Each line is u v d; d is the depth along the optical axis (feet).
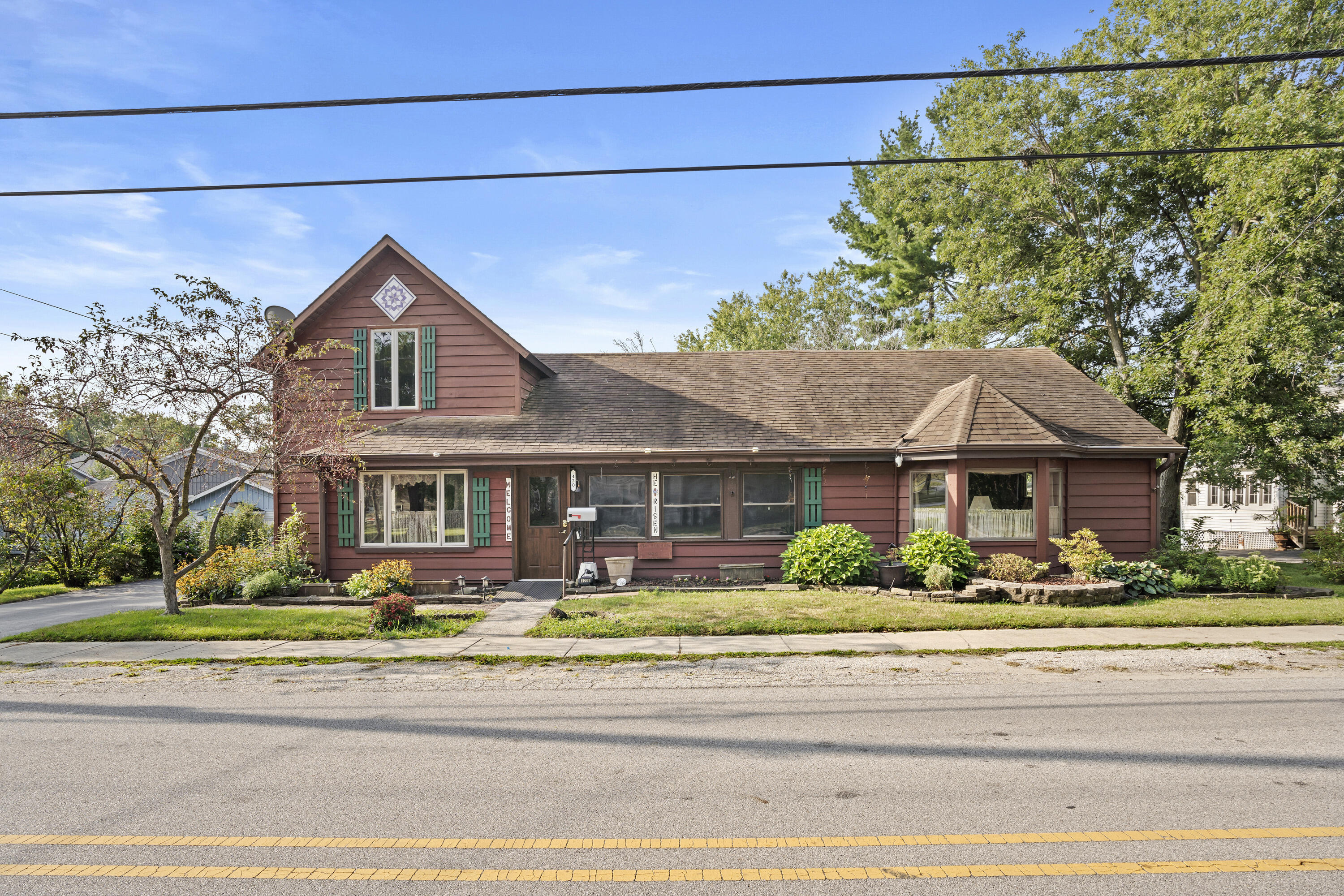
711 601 39.11
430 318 50.57
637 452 46.80
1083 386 55.21
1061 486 47.03
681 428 50.03
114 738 19.31
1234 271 55.57
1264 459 58.95
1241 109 56.95
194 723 20.66
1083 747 17.94
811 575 43.88
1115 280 70.85
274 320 49.47
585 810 14.64
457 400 50.62
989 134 75.66
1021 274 74.33
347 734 19.54
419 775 16.53
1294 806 14.58
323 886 11.82
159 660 28.63
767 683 24.52
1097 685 23.85
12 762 17.52
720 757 17.54
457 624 34.71
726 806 14.78
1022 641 30.30
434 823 14.11
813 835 13.48
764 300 120.06
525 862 12.54
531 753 17.93
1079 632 31.94
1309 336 50.80
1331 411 56.24
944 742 18.37
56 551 56.34
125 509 61.72
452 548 48.29
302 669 27.14
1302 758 17.12
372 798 15.29
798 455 47.24
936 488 47.39
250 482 89.66
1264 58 21.11
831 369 58.54
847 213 124.77
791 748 18.08
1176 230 71.87
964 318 80.38
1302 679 24.43
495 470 48.44
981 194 77.87
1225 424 55.88
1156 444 47.14
